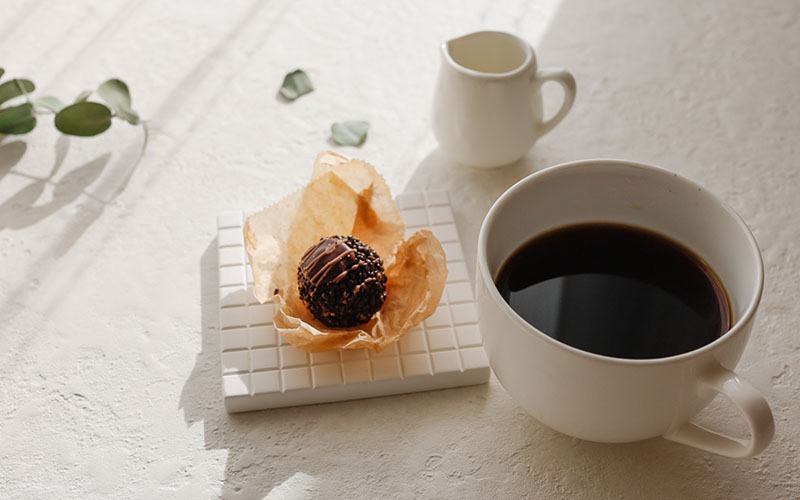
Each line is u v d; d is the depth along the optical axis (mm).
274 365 462
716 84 607
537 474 440
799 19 647
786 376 470
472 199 545
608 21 652
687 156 565
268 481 438
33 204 546
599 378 388
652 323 423
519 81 521
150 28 651
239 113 596
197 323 493
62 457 449
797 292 500
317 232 489
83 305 501
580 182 447
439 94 537
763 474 439
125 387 470
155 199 549
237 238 511
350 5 664
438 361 464
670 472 440
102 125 564
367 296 456
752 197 543
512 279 438
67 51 634
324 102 603
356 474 440
